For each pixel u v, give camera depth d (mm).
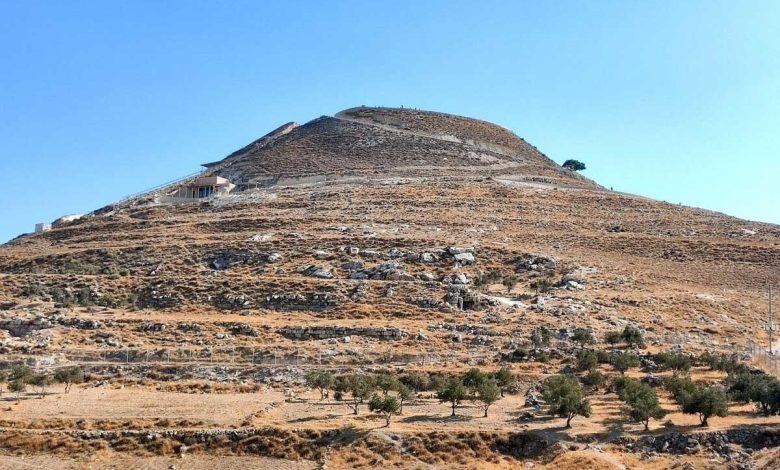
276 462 57469
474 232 135875
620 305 98688
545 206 161250
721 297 107125
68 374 76750
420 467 55531
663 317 95688
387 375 71625
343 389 71125
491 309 95750
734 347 85875
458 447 57562
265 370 79688
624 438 57812
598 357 78562
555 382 66562
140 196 187500
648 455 55688
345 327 88000
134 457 58875
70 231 152625
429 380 74812
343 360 81188
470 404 69188
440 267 113312
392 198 162125
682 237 140500
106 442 60594
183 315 96938
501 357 80438
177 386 76062
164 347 85750
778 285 116562
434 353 81938
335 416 64812
